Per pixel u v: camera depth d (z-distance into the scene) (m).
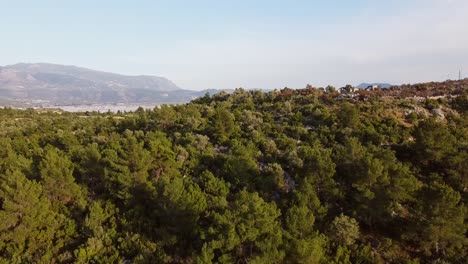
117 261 26.39
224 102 79.62
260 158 43.78
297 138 52.78
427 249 28.25
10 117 90.81
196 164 40.19
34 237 27.70
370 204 30.59
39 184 30.53
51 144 52.09
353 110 55.62
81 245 27.08
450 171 37.62
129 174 33.00
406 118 60.28
